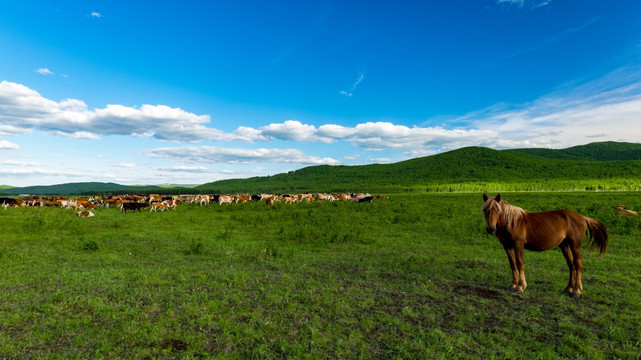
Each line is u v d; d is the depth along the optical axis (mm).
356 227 16391
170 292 6539
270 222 19750
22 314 5367
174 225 18703
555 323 5496
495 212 7023
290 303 6031
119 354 4285
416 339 4812
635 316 5711
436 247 12008
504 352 4492
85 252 10711
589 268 9000
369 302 6270
